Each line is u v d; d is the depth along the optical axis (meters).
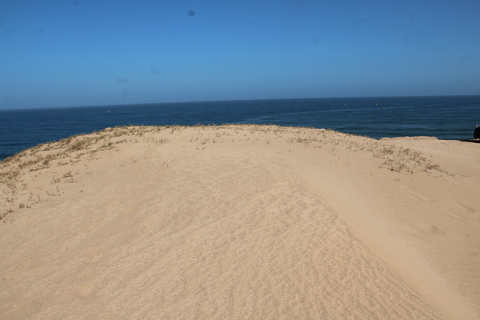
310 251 5.90
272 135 16.39
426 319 4.55
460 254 6.57
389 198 9.16
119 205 7.81
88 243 6.21
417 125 53.62
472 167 15.34
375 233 6.98
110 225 6.88
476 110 90.50
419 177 11.76
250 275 5.16
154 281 5.03
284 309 4.43
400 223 7.64
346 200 8.51
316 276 5.21
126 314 4.33
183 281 5.01
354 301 4.70
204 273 5.21
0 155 38.09
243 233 6.44
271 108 146.25
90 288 4.91
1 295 4.80
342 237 6.47
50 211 7.59
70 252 5.93
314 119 72.75
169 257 5.66
